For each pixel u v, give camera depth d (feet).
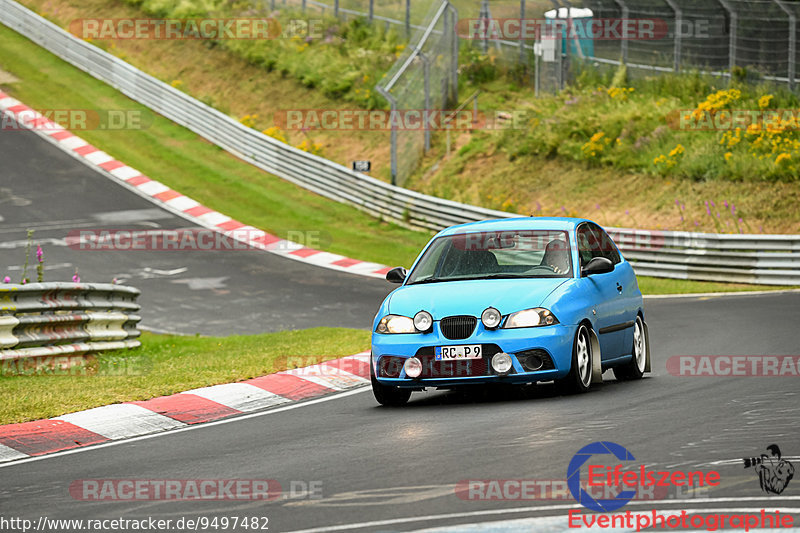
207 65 526.16
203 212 372.17
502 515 66.90
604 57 424.87
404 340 114.21
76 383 139.03
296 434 102.63
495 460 82.79
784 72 372.99
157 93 489.26
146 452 98.17
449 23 447.42
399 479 78.48
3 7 589.73
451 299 115.24
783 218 318.24
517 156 392.47
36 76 522.06
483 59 462.19
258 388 134.82
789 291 249.96
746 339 164.86
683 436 88.79
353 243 343.67
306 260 317.22
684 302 238.07
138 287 278.46
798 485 71.20
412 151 405.18
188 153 442.50
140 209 372.17
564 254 123.54
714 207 330.34
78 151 433.48
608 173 365.61
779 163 330.13
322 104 476.13
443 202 346.54
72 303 168.86
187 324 237.45
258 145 430.20
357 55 497.46
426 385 113.60
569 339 113.70
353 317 238.68
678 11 393.29
